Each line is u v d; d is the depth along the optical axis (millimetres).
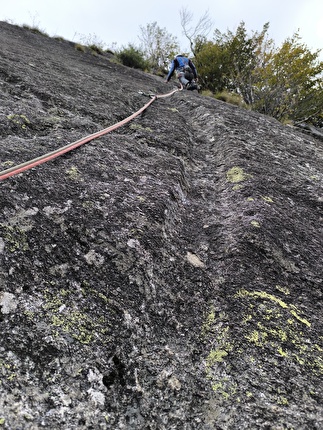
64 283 1404
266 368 1317
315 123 9359
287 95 7887
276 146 3768
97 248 1604
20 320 1213
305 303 1672
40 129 2533
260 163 3041
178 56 8305
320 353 1414
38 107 2924
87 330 1280
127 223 1797
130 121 3365
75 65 6133
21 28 10297
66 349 1197
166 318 1466
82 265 1506
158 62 12922
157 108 4230
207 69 10953
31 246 1471
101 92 4059
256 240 1949
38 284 1354
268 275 1779
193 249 1933
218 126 3865
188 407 1197
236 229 2061
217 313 1545
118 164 2344
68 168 2086
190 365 1321
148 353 1314
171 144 3061
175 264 1739
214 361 1342
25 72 3715
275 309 1575
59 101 3219
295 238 2129
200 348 1396
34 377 1096
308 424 1163
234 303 1590
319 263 1989
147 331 1382
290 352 1390
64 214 1695
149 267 1627
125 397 1174
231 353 1361
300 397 1239
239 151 3158
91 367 1188
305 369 1336
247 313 1537
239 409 1191
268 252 1905
